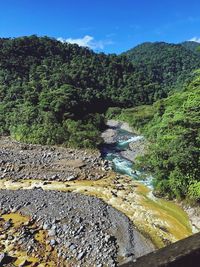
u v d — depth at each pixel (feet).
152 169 118.21
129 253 71.92
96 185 116.67
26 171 131.85
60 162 144.46
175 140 104.12
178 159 98.63
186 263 8.79
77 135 181.57
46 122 200.13
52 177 124.06
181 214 93.04
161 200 102.17
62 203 96.58
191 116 108.68
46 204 95.86
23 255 70.74
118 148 181.78
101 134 228.02
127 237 78.64
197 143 102.42
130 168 139.03
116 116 316.19
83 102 280.92
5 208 93.56
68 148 173.17
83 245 74.08
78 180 122.62
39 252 71.82
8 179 123.13
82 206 94.38
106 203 99.25
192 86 145.79
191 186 96.73
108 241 75.82
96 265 67.62
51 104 221.66
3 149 168.66
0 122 222.07
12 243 75.10
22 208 93.56
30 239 76.38
